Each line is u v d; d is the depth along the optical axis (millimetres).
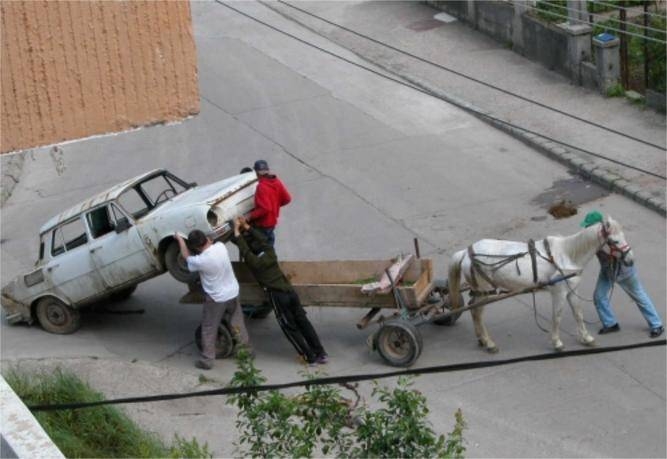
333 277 16219
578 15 24375
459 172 21672
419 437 7633
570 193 20359
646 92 22922
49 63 3957
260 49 28906
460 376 15188
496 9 27062
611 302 16609
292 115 25000
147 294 18438
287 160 22875
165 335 17094
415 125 23969
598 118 22812
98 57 4012
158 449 12914
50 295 16922
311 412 8102
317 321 17047
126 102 4094
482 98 24625
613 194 20094
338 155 22875
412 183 21375
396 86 26000
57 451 3383
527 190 20703
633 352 15320
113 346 16766
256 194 15672
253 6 32031
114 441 13055
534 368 15219
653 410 14133
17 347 16750
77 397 13617
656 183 19922
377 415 7746
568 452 13422
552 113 23406
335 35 29312
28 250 20422
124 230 15922
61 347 16656
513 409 14383
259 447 8109
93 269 16375
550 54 25266
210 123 24953
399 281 15477
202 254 14992
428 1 30094
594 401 14406
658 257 17828
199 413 14477
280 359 16094
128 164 23531
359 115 24703
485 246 15133
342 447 7918
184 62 4141
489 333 16203
